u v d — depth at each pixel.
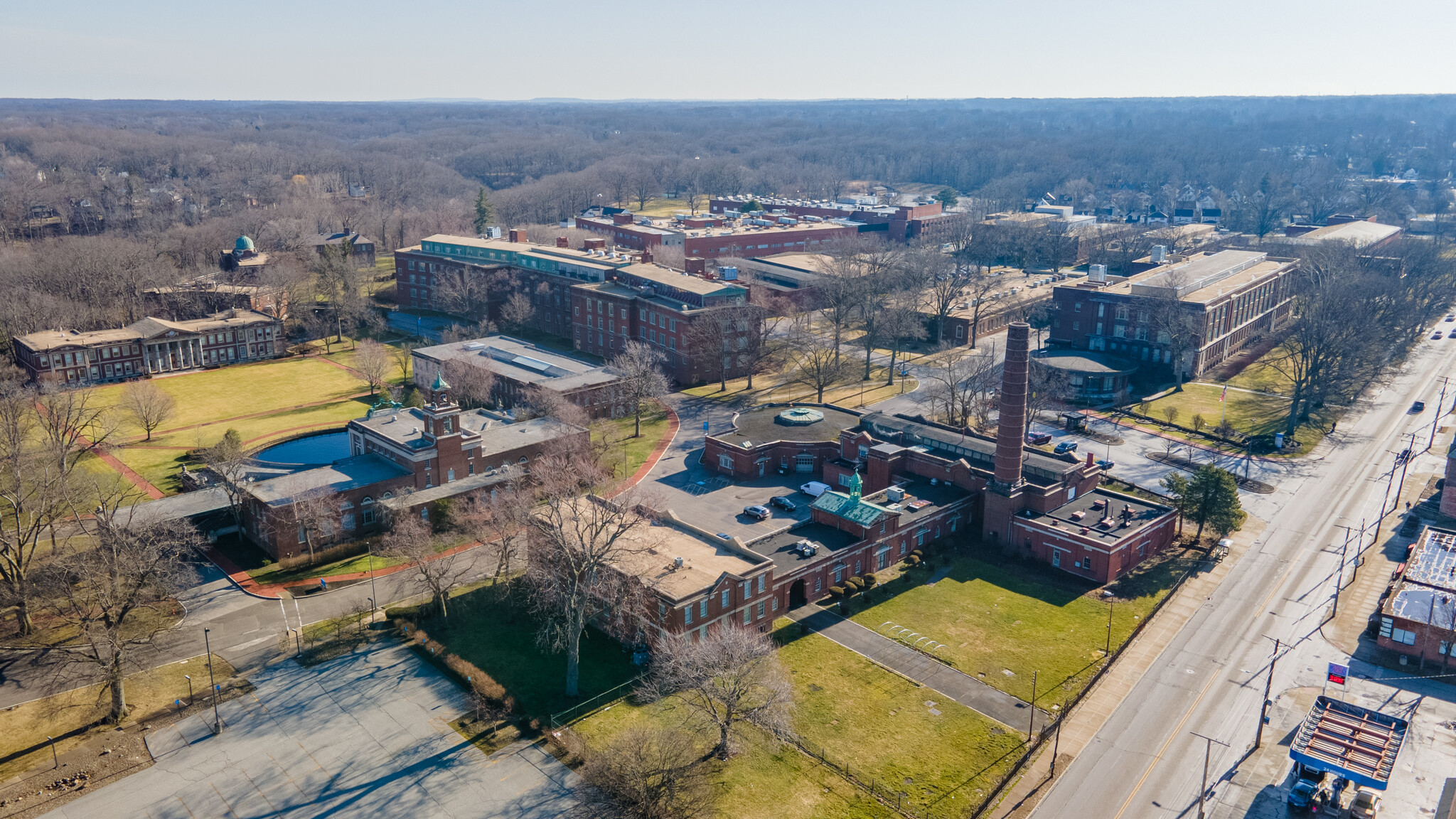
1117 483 147.00
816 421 160.88
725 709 89.31
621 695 94.31
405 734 88.50
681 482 148.62
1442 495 136.38
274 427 175.75
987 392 176.25
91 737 87.62
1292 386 199.00
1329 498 143.38
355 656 101.44
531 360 193.50
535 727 88.75
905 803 79.38
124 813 78.38
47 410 165.62
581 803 79.19
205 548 126.31
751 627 105.50
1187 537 130.75
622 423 178.62
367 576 119.56
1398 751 80.88
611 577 101.19
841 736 88.06
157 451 162.75
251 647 103.06
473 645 102.94
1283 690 95.56
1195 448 164.88
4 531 107.38
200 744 87.12
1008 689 95.62
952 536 131.12
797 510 135.00
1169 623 108.62
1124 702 93.88
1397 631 101.31
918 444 144.62
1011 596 114.88
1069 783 82.31
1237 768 84.31
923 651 102.56
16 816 77.75
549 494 109.31
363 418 161.62
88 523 129.25
